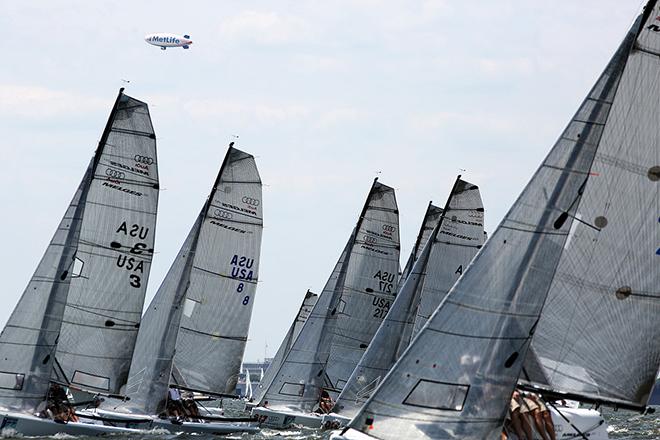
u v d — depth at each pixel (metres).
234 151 151.62
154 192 132.00
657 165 78.69
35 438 121.62
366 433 75.62
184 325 151.38
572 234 79.50
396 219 177.12
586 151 76.56
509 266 76.12
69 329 131.12
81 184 124.94
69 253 123.44
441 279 163.00
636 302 79.62
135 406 142.75
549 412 80.44
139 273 132.75
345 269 178.00
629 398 80.19
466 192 163.50
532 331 76.38
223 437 145.50
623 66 76.69
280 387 176.00
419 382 75.19
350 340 177.00
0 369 121.62
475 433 75.00
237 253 152.12
